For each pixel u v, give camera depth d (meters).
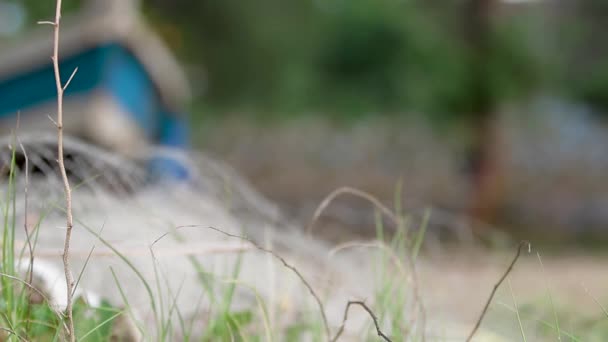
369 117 9.64
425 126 11.59
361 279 2.03
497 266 2.93
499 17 9.62
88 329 1.36
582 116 13.78
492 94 9.39
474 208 10.49
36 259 1.57
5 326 1.27
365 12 9.26
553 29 11.11
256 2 10.62
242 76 10.70
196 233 2.02
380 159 13.78
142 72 6.18
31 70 5.52
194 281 1.75
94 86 5.48
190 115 11.05
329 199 1.69
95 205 1.93
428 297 2.17
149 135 6.48
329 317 1.79
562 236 11.33
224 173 2.47
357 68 9.31
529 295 3.01
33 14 11.30
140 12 10.49
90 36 5.43
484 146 10.33
